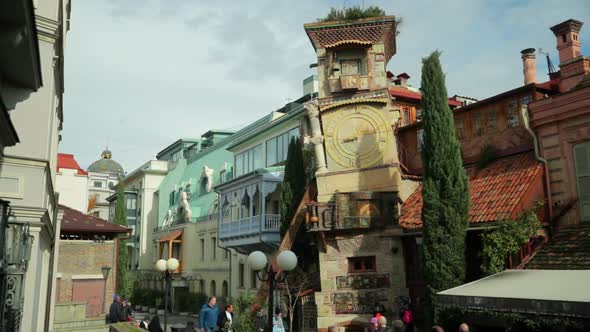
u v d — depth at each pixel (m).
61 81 17.69
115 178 97.19
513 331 14.14
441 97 18.16
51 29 13.53
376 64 22.55
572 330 13.27
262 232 31.19
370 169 21.62
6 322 9.97
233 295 39.44
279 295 27.48
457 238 16.98
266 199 33.16
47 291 18.62
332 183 22.12
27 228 11.27
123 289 45.56
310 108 22.81
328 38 23.16
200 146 59.75
